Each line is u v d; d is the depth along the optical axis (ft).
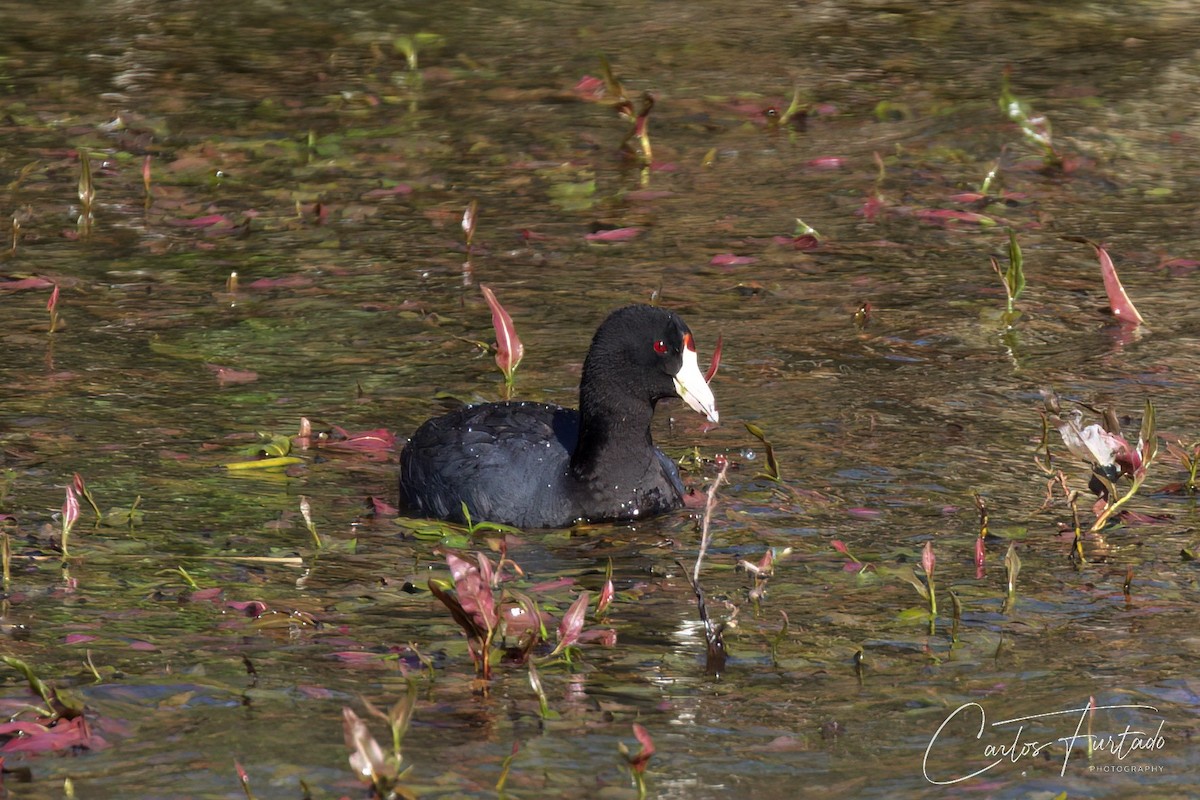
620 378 34.50
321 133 69.00
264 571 31.24
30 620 28.60
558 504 34.68
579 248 54.95
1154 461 37.29
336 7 92.58
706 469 37.47
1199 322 47.50
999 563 31.48
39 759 23.35
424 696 25.49
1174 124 69.00
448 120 71.26
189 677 26.17
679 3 94.02
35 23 87.81
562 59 81.61
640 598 30.09
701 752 23.62
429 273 52.31
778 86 76.43
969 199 60.08
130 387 42.39
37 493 35.17
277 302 49.55
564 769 22.99
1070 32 85.35
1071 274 52.24
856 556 32.01
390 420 40.42
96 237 55.72
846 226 57.41
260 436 38.58
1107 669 26.50
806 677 26.37
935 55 81.71
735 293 50.49
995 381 42.88
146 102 73.15
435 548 32.83
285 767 23.07
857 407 41.11
